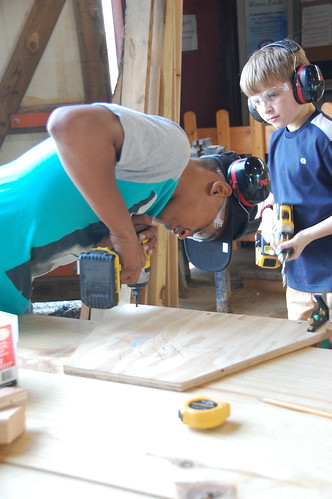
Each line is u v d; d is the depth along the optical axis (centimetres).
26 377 120
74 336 145
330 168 200
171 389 112
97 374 119
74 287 325
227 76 569
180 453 89
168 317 153
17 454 91
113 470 85
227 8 554
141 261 136
